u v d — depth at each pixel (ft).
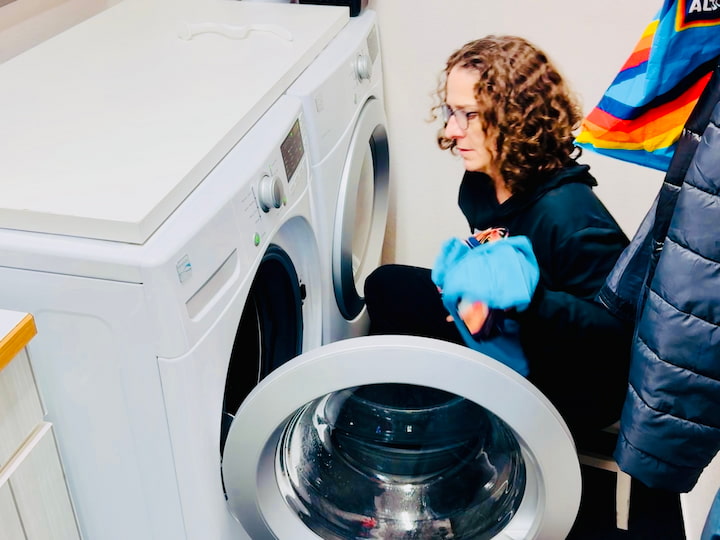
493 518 4.36
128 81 4.23
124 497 3.77
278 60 4.48
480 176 5.82
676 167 3.37
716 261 3.11
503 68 5.45
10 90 4.13
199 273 3.23
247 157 3.72
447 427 4.42
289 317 4.72
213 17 5.12
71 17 5.41
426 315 6.10
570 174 5.47
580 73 5.35
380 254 6.39
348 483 4.58
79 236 3.11
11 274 3.18
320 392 3.56
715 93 3.14
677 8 3.11
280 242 4.35
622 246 5.49
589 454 5.68
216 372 3.49
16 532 3.31
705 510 5.01
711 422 3.48
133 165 3.41
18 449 3.28
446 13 5.48
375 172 6.11
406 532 4.49
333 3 5.43
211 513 3.79
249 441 3.67
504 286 5.61
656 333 3.40
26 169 3.39
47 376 3.45
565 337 5.50
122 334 3.20
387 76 5.85
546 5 5.21
